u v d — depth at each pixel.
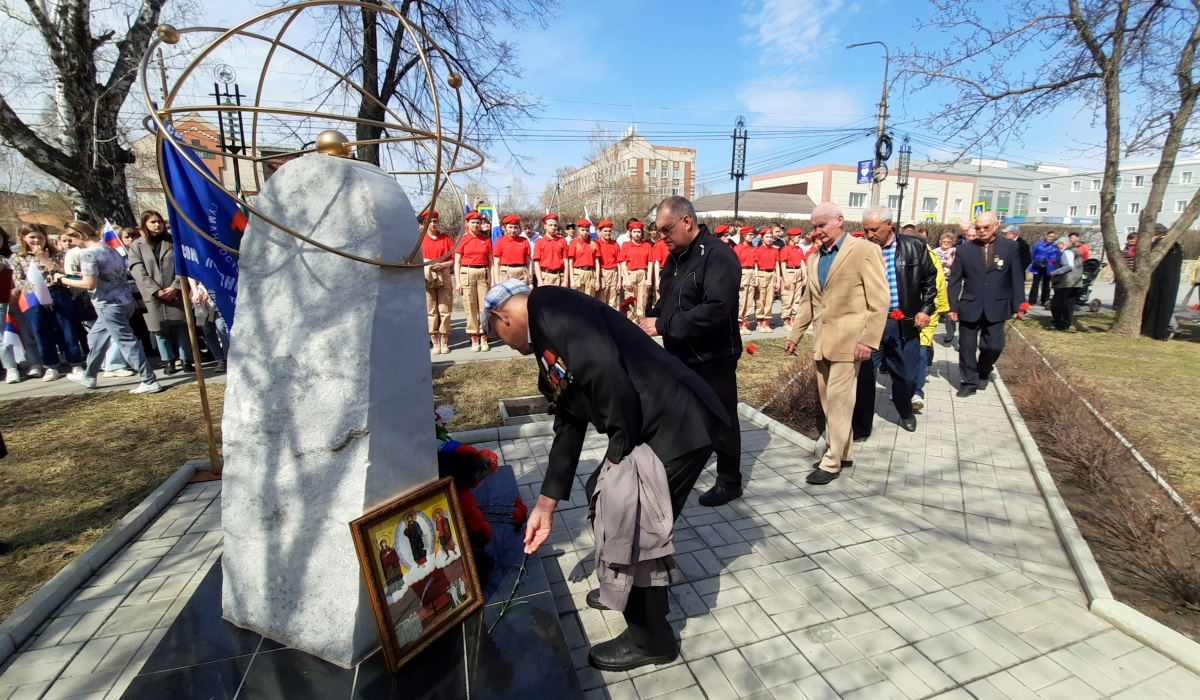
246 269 1.92
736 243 12.73
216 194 3.54
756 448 4.68
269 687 1.84
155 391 6.42
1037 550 3.13
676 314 3.33
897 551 3.07
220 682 1.86
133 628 2.49
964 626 2.47
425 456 2.16
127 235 8.27
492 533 2.81
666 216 3.33
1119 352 8.94
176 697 1.80
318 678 1.88
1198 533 3.15
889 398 6.30
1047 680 2.16
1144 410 5.85
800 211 51.44
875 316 3.71
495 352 8.80
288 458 1.92
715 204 50.75
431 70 1.76
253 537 2.00
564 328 1.87
